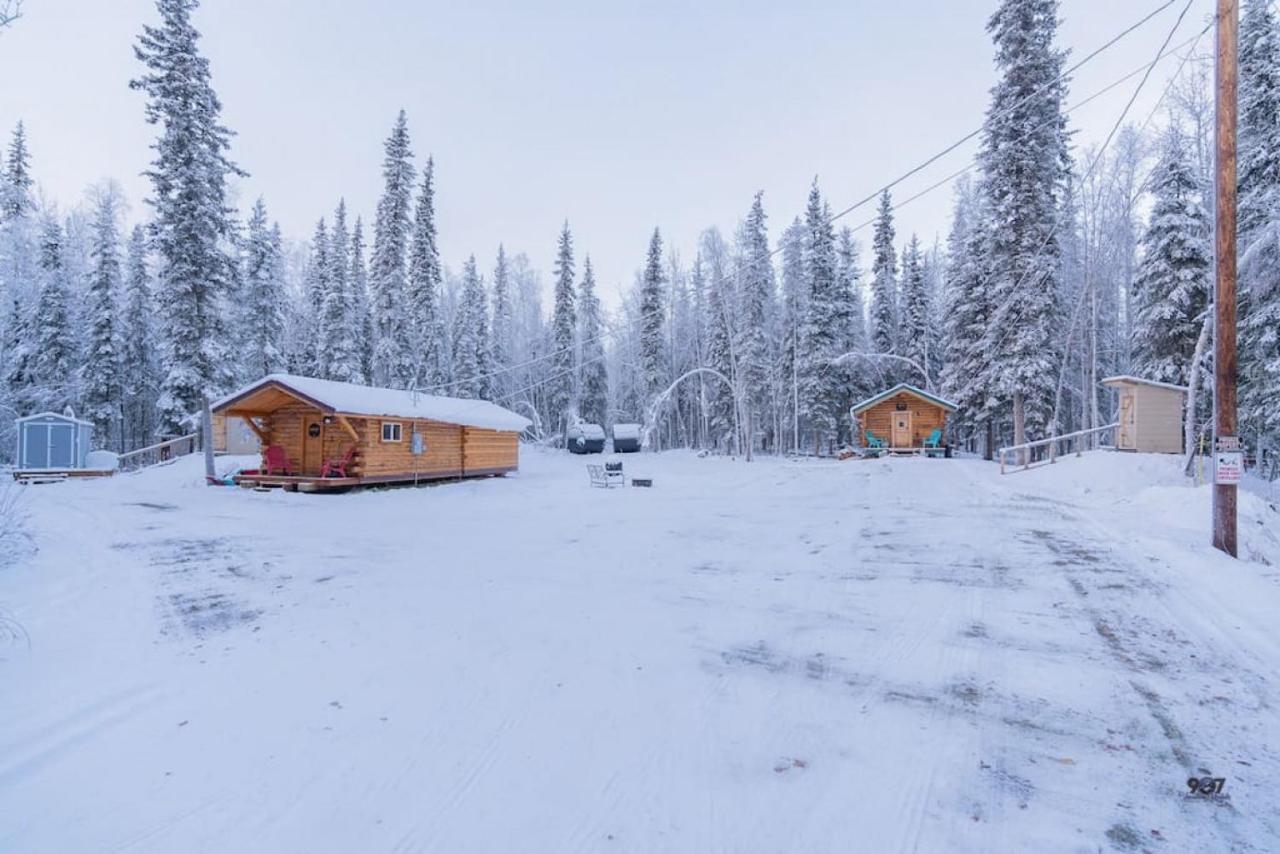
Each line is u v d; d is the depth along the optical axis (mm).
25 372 31562
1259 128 18656
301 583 8000
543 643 5684
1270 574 7555
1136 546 9562
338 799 3289
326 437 21172
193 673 5051
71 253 39500
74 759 3721
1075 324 31172
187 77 21188
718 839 2902
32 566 8375
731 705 4355
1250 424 20469
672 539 11250
